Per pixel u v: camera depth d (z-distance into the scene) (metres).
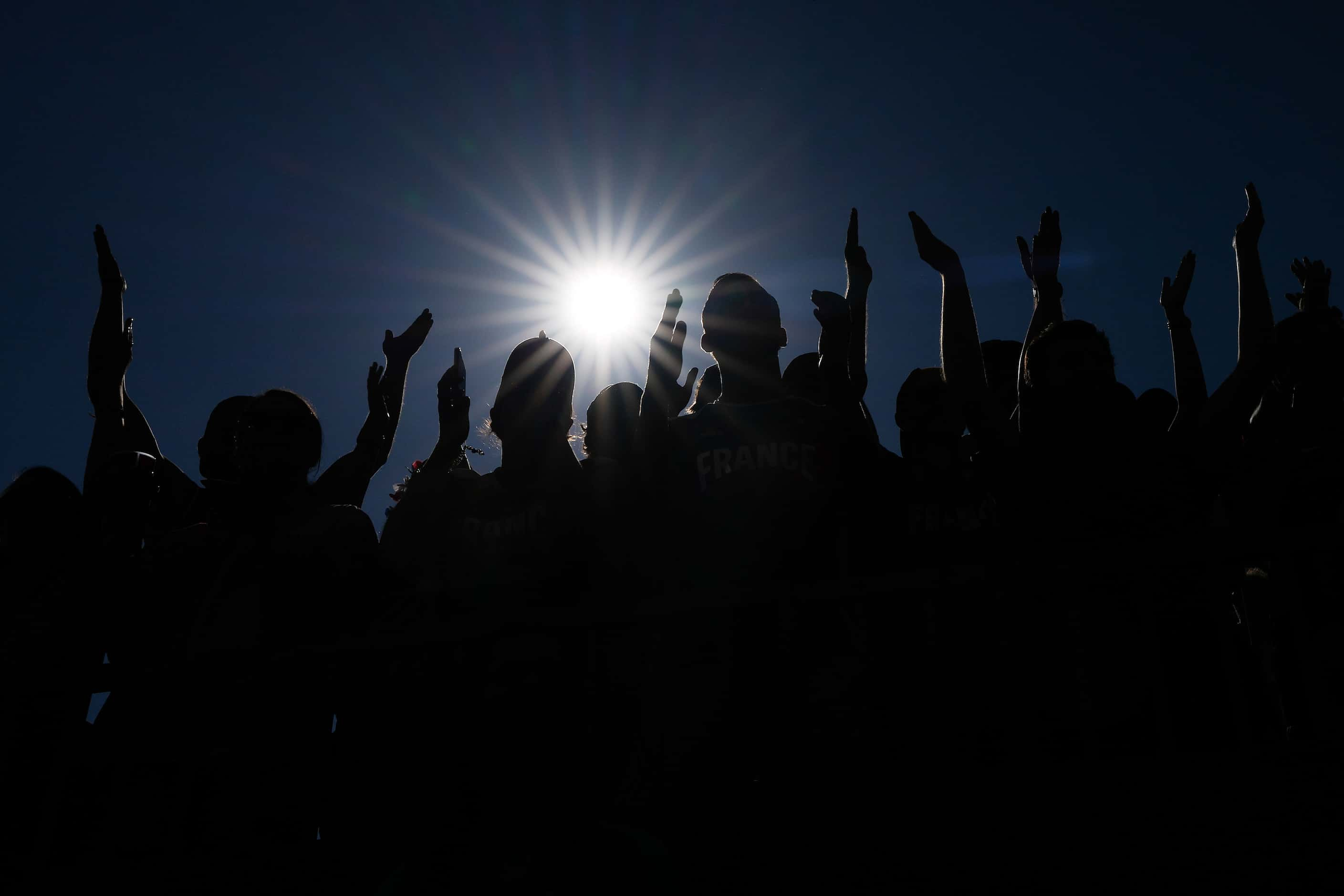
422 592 3.61
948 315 3.83
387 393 4.88
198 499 4.51
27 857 3.43
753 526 3.58
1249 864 2.71
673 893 2.98
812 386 4.57
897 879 2.92
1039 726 3.17
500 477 3.75
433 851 3.16
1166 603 3.29
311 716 3.66
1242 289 3.81
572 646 3.38
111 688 3.55
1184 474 3.46
